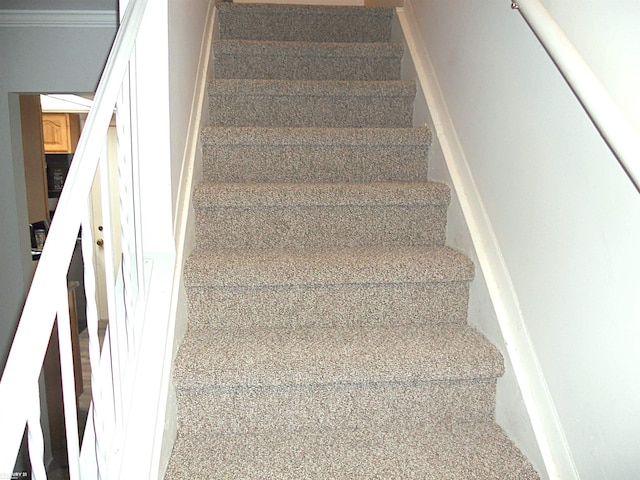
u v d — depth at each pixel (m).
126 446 1.03
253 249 1.70
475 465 1.20
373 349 1.38
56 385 3.03
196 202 1.63
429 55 2.00
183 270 1.42
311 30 2.42
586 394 1.04
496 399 1.39
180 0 1.44
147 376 1.12
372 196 1.69
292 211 1.71
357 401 1.35
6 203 2.54
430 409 1.38
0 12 2.36
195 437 1.31
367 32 2.45
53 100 4.17
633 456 0.90
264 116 2.05
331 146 1.88
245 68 2.20
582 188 1.02
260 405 1.33
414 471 1.18
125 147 1.03
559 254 1.12
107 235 0.90
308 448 1.27
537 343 1.23
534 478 1.18
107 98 0.87
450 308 1.57
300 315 1.53
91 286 0.83
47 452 2.87
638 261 0.86
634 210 0.87
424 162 1.95
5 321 2.63
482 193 1.53
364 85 2.04
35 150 3.39
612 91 0.88
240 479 1.14
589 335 1.02
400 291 1.54
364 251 1.67
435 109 1.90
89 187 0.78
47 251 0.70
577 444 1.08
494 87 1.43
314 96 2.04
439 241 1.78
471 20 1.58
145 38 1.19
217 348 1.37
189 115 1.63
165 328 1.20
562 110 1.08
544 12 0.94
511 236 1.35
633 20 0.82
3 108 2.49
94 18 2.42
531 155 1.23
